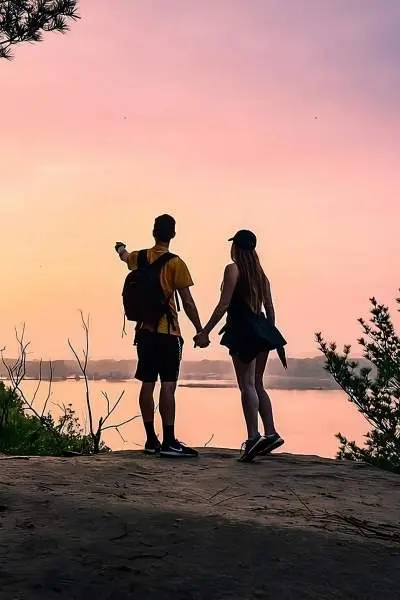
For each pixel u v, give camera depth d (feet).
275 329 23.04
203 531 12.37
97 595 9.62
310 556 11.51
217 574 10.53
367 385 33.35
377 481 19.98
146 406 23.62
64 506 13.61
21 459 20.67
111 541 11.62
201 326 23.21
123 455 23.17
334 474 20.56
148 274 23.09
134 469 19.38
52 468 18.56
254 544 11.87
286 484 18.72
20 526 12.27
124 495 15.44
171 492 16.47
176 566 10.71
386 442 32.63
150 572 10.42
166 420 22.82
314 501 16.65
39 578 9.95
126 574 10.28
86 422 36.24
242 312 22.85
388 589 10.48
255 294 22.85
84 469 18.65
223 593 9.90
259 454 22.20
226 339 22.70
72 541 11.53
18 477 16.88
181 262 23.26
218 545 11.73
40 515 13.00
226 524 12.85
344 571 11.02
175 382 23.15
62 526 12.35
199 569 10.68
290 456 24.32
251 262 23.11
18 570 10.19
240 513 14.19
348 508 16.02
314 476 20.08
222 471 20.15
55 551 11.03
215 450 25.02
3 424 35.88
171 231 23.72
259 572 10.72
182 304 23.22
